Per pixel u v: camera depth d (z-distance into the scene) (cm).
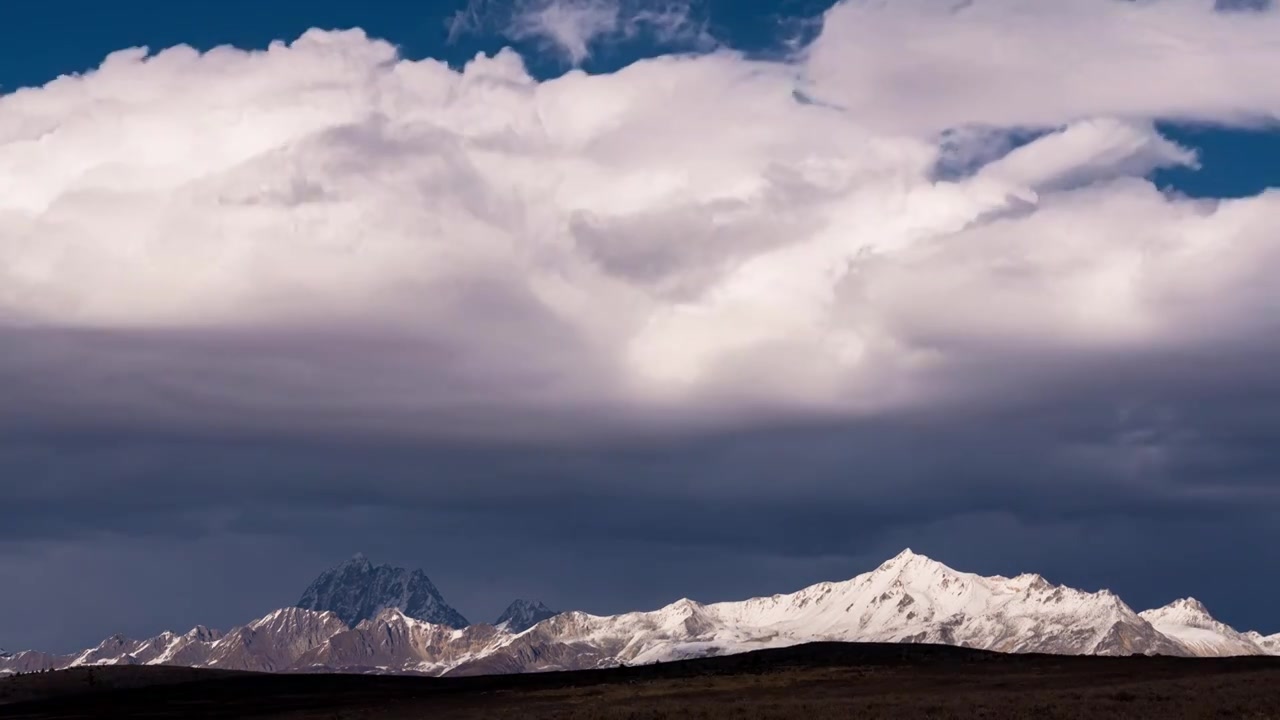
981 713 11506
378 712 16788
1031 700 12706
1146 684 14538
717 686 17612
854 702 13512
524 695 18175
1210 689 13075
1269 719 10275
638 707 14162
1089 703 12000
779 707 13125
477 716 14662
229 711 18725
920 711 11956
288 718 16712
